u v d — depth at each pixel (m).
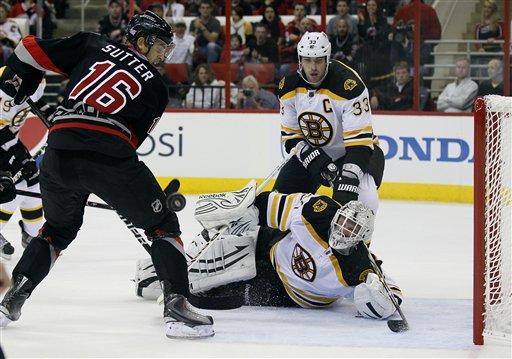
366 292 7.41
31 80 7.05
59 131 6.75
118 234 12.86
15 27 18.92
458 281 9.70
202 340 6.80
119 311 7.89
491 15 17.28
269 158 17.59
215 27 18.25
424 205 16.52
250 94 18.14
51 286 9.04
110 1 19.39
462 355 6.50
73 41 6.93
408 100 17.58
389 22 17.48
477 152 6.79
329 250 7.49
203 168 17.73
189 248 8.07
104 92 6.70
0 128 10.01
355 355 6.44
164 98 6.94
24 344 6.64
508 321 6.84
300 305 7.98
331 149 8.96
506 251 6.86
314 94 8.62
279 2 18.12
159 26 6.89
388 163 17.25
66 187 6.84
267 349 6.56
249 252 7.95
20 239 12.52
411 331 7.23
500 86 17.38
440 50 17.47
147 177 6.81
